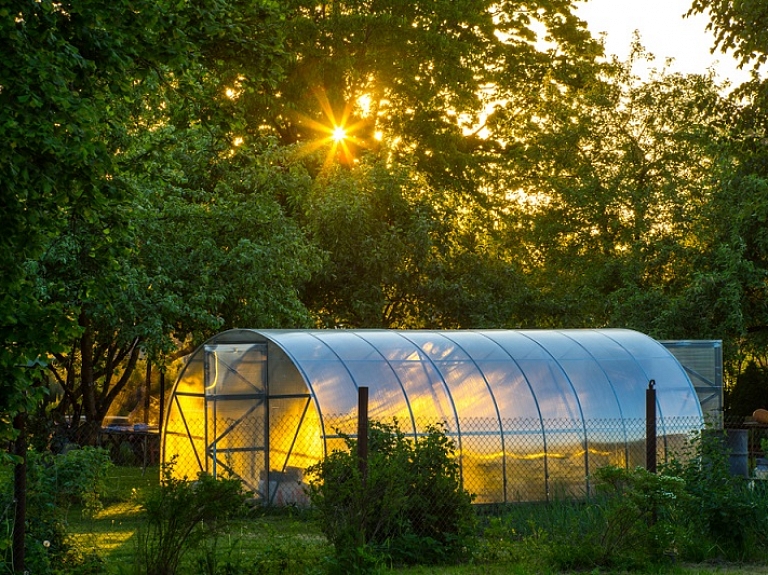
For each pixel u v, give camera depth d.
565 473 17.34
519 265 33.84
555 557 11.45
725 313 24.97
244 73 11.66
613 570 11.17
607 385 18.23
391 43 31.56
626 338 19.61
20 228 8.52
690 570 11.18
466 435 16.86
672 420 18.12
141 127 16.92
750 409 26.25
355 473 11.04
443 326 28.17
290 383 17.34
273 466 17.52
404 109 33.47
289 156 25.30
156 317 17.77
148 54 10.38
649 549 11.46
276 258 20.00
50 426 18.16
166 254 18.77
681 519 12.29
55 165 8.50
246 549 11.66
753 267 24.33
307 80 30.88
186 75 12.26
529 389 17.73
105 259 10.60
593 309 29.92
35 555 9.23
